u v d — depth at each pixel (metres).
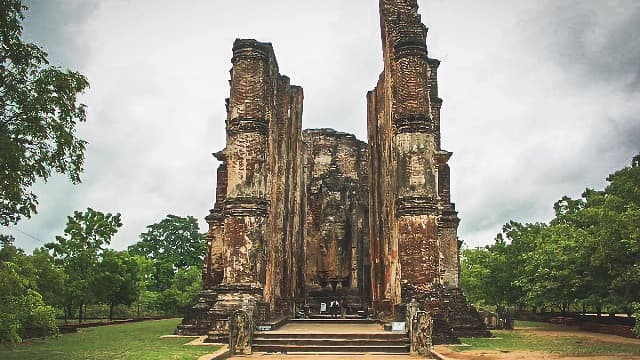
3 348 16.95
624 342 19.53
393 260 22.42
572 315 35.88
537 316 39.50
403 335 17.52
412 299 18.98
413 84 21.72
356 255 35.91
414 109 21.50
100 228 34.00
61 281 25.17
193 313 23.69
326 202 36.28
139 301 46.91
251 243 20.58
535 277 28.00
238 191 21.02
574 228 28.56
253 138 21.36
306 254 34.91
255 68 21.98
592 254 24.83
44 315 14.30
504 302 38.09
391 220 23.05
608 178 28.39
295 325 24.22
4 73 11.79
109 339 20.33
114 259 34.53
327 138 37.88
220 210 26.92
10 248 12.31
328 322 26.72
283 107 28.30
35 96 11.93
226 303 20.00
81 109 12.78
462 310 24.00
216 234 26.53
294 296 30.06
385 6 23.64
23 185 12.06
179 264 60.78
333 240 35.59
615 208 23.70
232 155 21.41
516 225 38.06
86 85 12.72
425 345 16.02
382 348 16.75
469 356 15.32
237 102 21.72
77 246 33.09
